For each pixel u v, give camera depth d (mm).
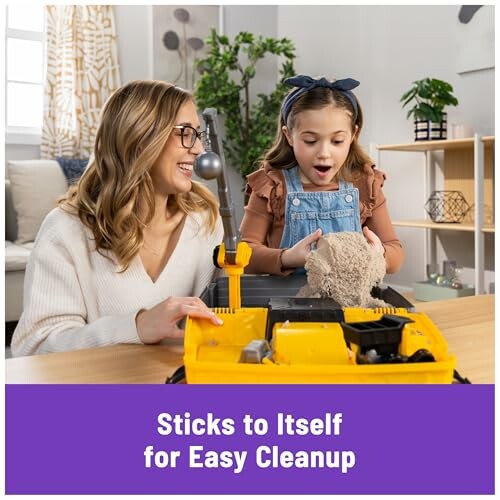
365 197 1319
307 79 1146
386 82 3527
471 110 3023
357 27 3691
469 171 2996
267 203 1314
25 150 3375
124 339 751
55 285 918
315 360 506
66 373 631
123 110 947
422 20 3273
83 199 966
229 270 685
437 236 3205
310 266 769
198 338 614
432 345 493
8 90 3422
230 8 3969
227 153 3832
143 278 960
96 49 3457
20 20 3443
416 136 2980
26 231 2922
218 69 3561
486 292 2949
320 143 1140
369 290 777
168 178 965
